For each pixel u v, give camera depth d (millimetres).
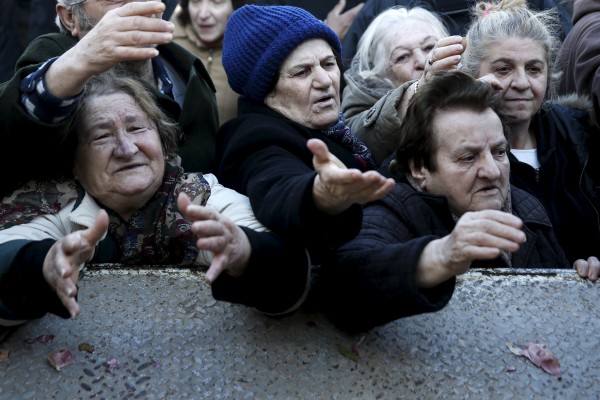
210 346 1402
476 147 1580
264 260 1280
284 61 1677
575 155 2002
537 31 1978
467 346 1443
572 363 1438
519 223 1181
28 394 1317
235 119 1712
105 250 1523
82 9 1864
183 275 1524
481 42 1991
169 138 1583
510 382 1393
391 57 2227
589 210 1956
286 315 1457
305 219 1249
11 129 1374
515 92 1950
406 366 1397
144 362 1370
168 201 1525
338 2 3018
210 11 2508
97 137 1456
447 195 1615
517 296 1549
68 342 1394
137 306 1464
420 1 2730
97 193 1486
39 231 1420
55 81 1327
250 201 1420
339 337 1435
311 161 1579
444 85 1613
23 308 1267
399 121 1882
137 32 1286
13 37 2930
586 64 2203
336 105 1702
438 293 1288
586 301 1557
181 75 1997
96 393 1322
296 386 1354
